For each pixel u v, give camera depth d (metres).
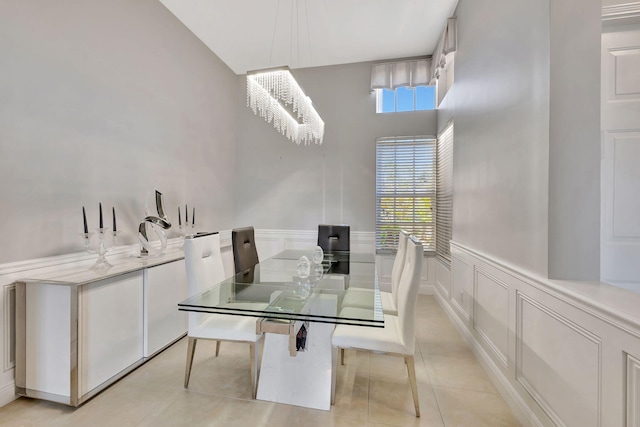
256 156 4.71
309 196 4.57
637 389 0.99
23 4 1.88
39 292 1.82
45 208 2.02
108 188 2.50
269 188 4.69
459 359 2.40
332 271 2.68
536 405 1.55
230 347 2.61
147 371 2.20
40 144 1.99
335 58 4.24
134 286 2.22
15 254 1.85
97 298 1.91
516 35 1.80
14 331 1.85
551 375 1.44
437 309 3.61
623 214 1.62
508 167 1.90
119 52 2.59
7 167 1.82
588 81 1.44
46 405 1.80
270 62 4.34
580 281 1.44
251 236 3.17
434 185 4.17
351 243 4.44
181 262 2.71
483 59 2.34
